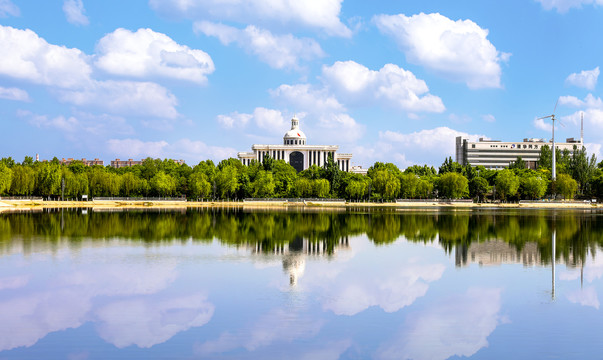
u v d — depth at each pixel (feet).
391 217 528.63
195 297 172.96
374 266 230.27
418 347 131.54
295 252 267.18
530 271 221.66
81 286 186.60
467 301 172.45
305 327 144.87
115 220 436.76
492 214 602.03
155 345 131.03
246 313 156.35
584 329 145.07
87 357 123.75
